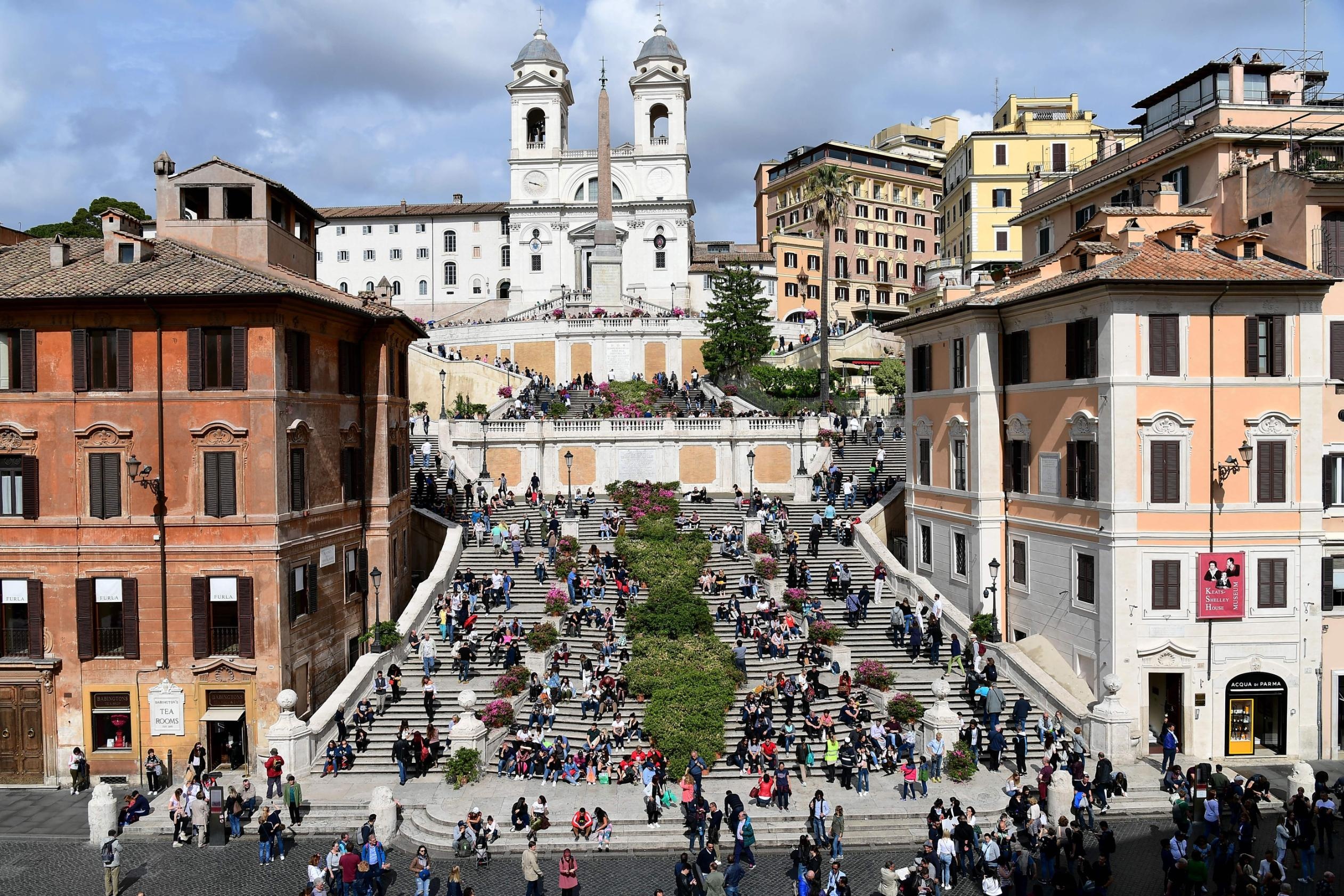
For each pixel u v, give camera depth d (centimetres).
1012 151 7019
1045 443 3666
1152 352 3250
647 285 10494
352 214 11294
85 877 2577
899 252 11750
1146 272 3241
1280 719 3300
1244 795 2578
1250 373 3262
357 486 4034
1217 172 3900
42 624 3256
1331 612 3372
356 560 3988
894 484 5394
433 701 3497
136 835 2853
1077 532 3447
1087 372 3403
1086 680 3412
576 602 4122
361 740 3297
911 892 2319
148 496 3253
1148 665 3262
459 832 2667
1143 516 3250
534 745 3206
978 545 3975
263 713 3244
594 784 3111
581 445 5756
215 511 3241
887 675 3512
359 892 2372
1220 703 3272
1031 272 4103
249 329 3241
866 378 8175
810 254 10906
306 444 3500
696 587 4284
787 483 5781
